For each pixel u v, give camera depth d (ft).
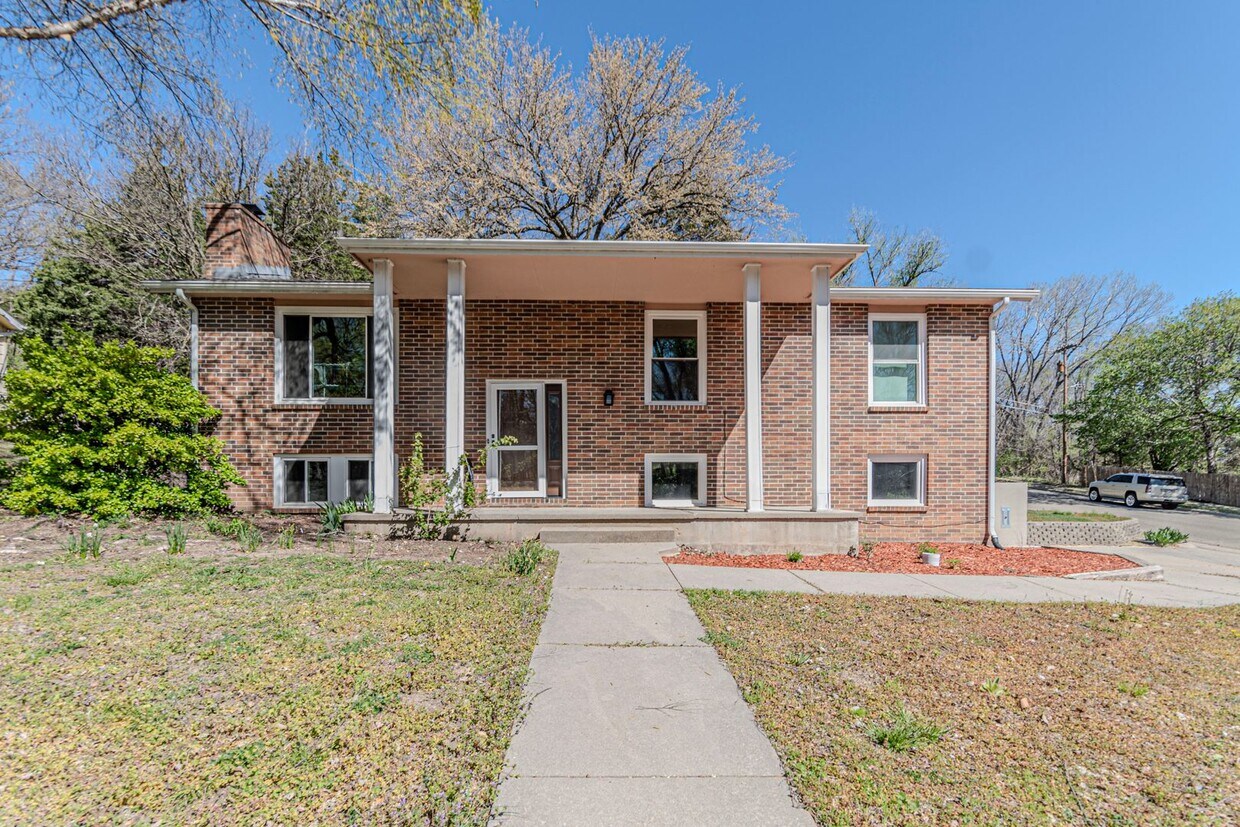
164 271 60.13
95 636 11.96
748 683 11.19
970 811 7.46
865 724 9.71
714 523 26.40
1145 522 56.39
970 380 31.94
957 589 19.93
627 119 51.16
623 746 8.88
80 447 24.23
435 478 27.71
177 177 58.23
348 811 7.13
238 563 18.40
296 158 63.26
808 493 31.55
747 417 26.32
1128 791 8.02
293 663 11.12
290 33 26.23
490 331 31.37
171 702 9.53
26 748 8.16
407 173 47.06
